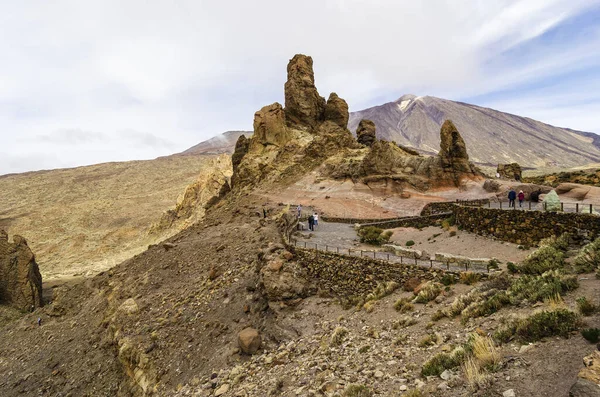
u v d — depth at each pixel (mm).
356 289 18766
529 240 18625
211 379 15289
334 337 13469
